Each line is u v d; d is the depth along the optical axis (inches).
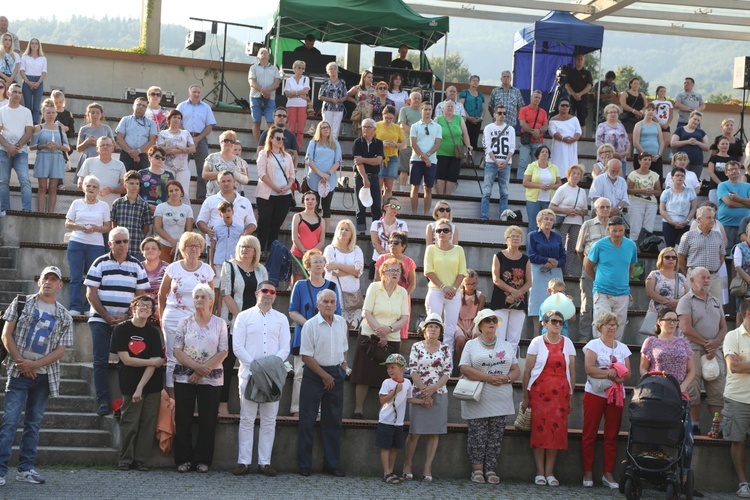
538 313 500.4
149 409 396.2
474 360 423.2
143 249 442.6
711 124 930.7
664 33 988.6
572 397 460.1
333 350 407.2
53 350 366.3
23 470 363.6
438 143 628.7
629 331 533.3
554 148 685.3
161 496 349.4
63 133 581.9
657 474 386.6
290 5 805.2
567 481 434.3
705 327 452.4
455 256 471.8
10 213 541.3
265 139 597.6
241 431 398.9
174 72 874.8
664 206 597.3
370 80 742.5
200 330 398.3
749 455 440.5
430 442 415.8
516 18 947.3
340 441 416.5
